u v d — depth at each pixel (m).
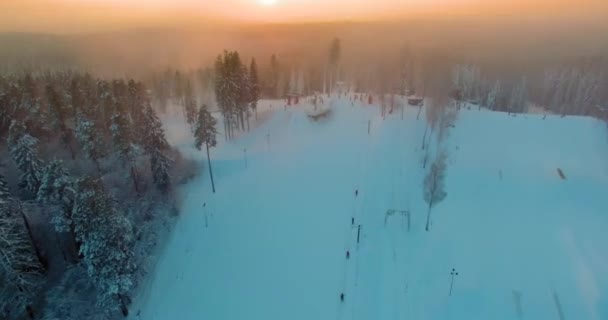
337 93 82.38
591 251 36.72
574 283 33.84
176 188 51.16
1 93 57.25
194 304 35.38
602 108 71.06
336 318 32.47
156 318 34.25
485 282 34.94
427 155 52.88
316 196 47.84
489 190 46.22
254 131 66.50
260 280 37.00
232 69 60.88
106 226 30.02
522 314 32.16
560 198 44.09
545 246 38.03
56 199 35.19
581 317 31.30
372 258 38.03
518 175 48.06
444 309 33.00
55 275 36.38
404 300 33.81
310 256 38.94
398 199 46.25
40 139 57.41
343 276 36.31
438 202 44.91
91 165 53.44
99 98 58.78
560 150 53.66
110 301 32.31
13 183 46.38
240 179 53.28
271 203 47.53
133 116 55.66
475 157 51.69
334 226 42.50
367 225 42.28
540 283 34.41
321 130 64.50
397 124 62.91
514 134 57.34
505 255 37.56
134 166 49.47
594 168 49.94
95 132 48.12
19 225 33.34
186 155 58.81
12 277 29.77
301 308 33.72
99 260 29.92
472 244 39.06
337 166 53.53
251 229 43.53
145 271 38.38
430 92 62.09
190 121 70.12
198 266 39.34
